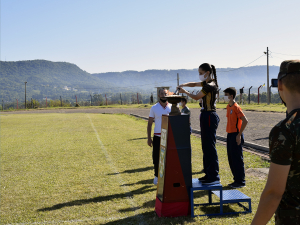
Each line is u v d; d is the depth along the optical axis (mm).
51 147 10305
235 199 3883
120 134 13305
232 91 5184
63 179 6086
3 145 11109
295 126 1317
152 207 4219
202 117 4059
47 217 4039
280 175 1323
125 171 6574
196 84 4078
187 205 3785
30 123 20453
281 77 1441
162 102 5441
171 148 3686
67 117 25312
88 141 11430
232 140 5113
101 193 5027
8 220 3982
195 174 6047
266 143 8938
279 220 1426
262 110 23203
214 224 3523
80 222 3791
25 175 6562
